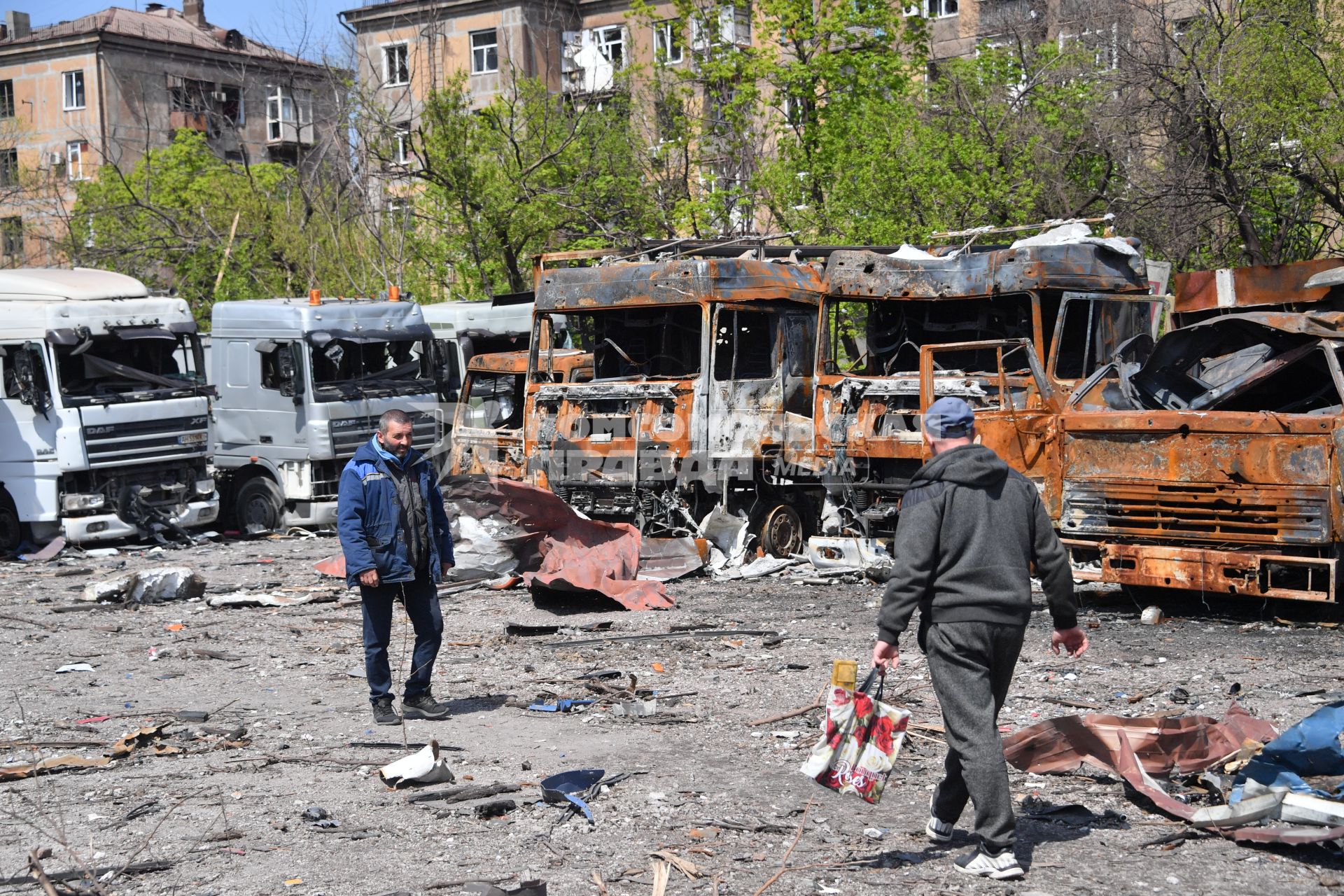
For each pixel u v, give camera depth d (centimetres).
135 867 493
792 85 2544
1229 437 962
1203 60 2027
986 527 465
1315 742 516
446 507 1259
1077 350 1210
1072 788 577
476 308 2062
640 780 603
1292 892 453
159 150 4447
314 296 1819
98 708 788
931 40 2817
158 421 1708
